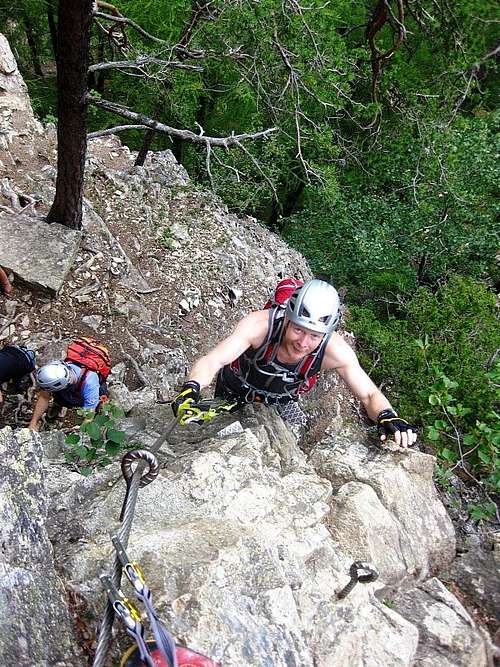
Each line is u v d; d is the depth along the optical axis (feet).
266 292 32.53
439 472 17.40
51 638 7.60
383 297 42.86
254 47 29.40
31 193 27.63
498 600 12.19
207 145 24.17
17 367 18.39
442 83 32.37
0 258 23.12
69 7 17.67
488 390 22.98
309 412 23.07
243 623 7.61
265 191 38.58
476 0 24.45
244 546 8.50
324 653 8.46
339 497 12.11
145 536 8.79
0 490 8.63
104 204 30.30
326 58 31.81
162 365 23.43
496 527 17.01
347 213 42.68
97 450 13.47
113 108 21.21
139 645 5.60
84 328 23.17
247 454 11.96
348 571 10.09
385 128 38.09
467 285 32.78
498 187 41.78
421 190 39.06
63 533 9.51
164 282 28.17
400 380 28.07
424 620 10.57
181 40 29.66
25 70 51.90
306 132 34.06
